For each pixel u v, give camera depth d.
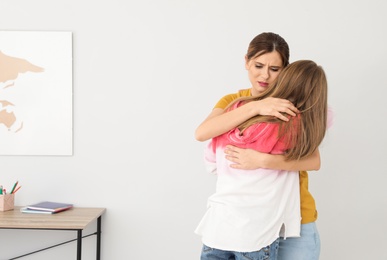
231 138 1.28
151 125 2.37
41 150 2.36
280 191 1.26
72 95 2.36
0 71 2.36
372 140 2.34
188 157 2.36
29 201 2.37
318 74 1.28
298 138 1.23
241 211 1.20
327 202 2.34
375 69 2.34
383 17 2.34
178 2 2.37
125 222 2.36
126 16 2.37
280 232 1.30
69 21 2.37
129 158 2.37
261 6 2.36
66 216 2.07
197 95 2.36
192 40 2.37
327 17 2.35
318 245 1.42
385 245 2.33
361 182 2.34
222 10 2.36
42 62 2.36
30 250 2.38
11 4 2.37
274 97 1.29
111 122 2.37
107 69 2.37
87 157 2.37
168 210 2.36
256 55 1.49
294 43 2.35
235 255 1.23
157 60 2.37
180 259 2.35
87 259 2.37
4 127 2.36
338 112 2.34
